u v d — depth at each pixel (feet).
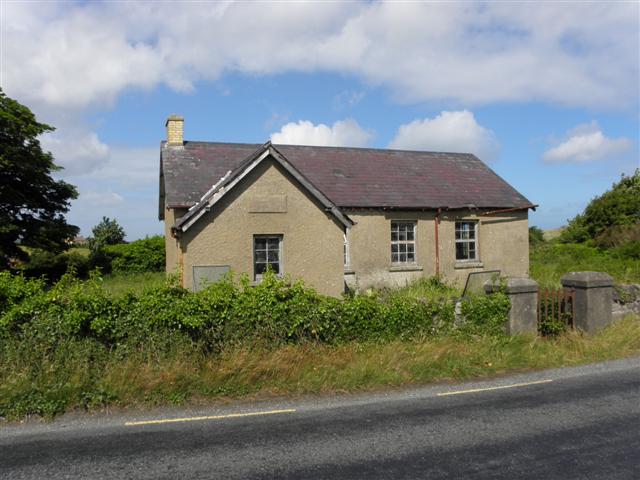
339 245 47.52
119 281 74.84
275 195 45.24
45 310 23.13
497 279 33.73
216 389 23.29
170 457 16.75
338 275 47.39
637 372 27.78
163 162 55.06
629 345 32.53
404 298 30.63
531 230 129.80
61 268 85.87
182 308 24.54
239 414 21.13
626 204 101.09
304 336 27.09
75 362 22.75
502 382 26.05
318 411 21.56
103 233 126.72
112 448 17.56
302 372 24.88
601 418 20.39
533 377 26.99
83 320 23.18
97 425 19.86
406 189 65.77
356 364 25.94
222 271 43.47
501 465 15.96
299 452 17.10
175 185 51.03
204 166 55.57
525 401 22.79
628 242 84.58
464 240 67.10
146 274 86.28
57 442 18.15
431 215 64.28
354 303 28.43
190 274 42.73
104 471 15.74
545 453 16.89
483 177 74.49
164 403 22.30
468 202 66.39
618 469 15.58
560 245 97.35
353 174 66.44
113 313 23.77
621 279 55.47
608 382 25.84
